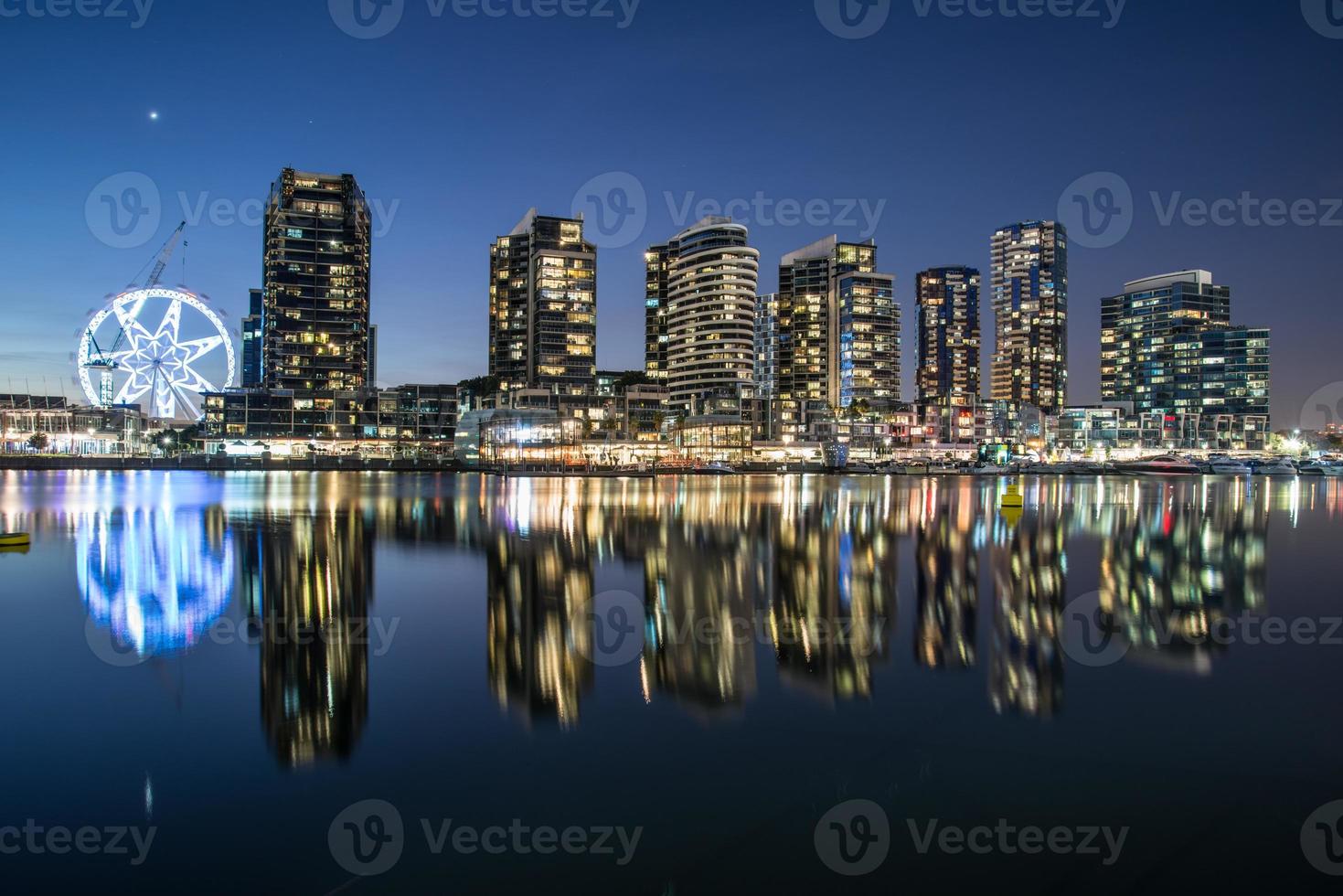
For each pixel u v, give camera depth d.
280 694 17.19
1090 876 10.08
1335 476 195.38
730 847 10.87
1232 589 30.50
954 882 10.05
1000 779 12.75
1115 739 14.30
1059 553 41.94
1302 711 15.67
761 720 15.32
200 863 10.62
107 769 13.37
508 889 9.96
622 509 75.00
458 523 59.38
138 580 32.94
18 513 66.75
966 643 21.34
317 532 52.38
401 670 18.84
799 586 31.20
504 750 14.05
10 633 23.12
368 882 10.09
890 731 14.78
